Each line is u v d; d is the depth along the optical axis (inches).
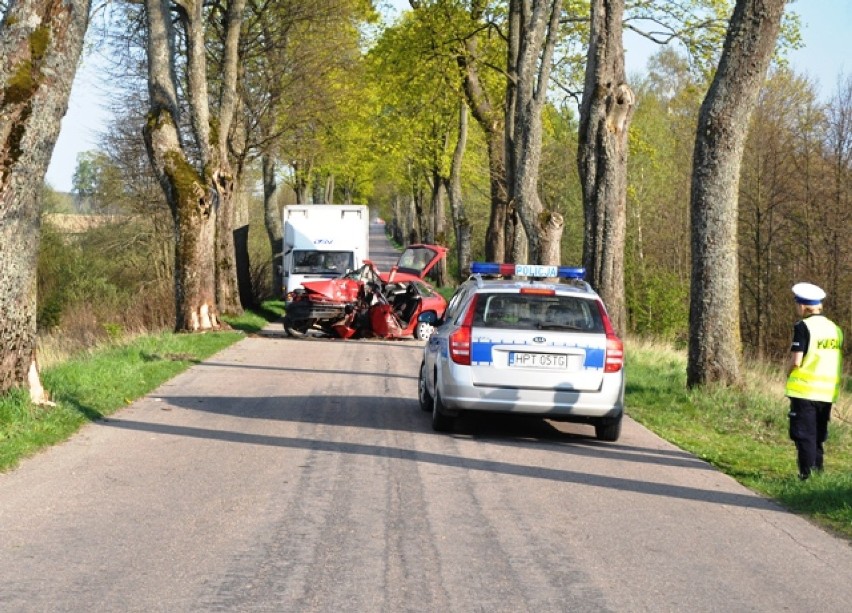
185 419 426.6
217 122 946.7
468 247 1755.7
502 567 216.8
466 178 1990.7
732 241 543.2
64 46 386.0
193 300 921.5
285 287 1299.2
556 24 914.7
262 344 871.7
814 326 332.8
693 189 547.5
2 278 385.7
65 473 307.0
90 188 1546.5
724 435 447.2
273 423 422.9
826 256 1336.1
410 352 848.9
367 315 963.3
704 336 546.3
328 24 1262.3
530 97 915.4
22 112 378.9
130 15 1021.8
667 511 278.8
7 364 390.0
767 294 1390.3
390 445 374.3
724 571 220.1
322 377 624.4
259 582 201.5
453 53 1203.9
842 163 1299.2
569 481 316.5
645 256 1514.5
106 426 399.2
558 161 1742.1
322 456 347.3
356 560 219.0
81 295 1280.8
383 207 5128.0
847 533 259.1
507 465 340.5
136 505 267.0
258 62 1311.5
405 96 1261.1
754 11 519.5
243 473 313.3
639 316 1323.8
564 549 233.8
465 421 450.0
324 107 1315.2
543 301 396.8
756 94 531.2
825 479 312.2
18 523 245.8
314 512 263.1
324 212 1305.4
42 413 387.5
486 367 387.2
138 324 1129.4
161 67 887.7
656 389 566.6
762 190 1369.3
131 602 187.2
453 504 277.0
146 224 1510.8
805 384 331.3
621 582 208.7
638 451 384.8
